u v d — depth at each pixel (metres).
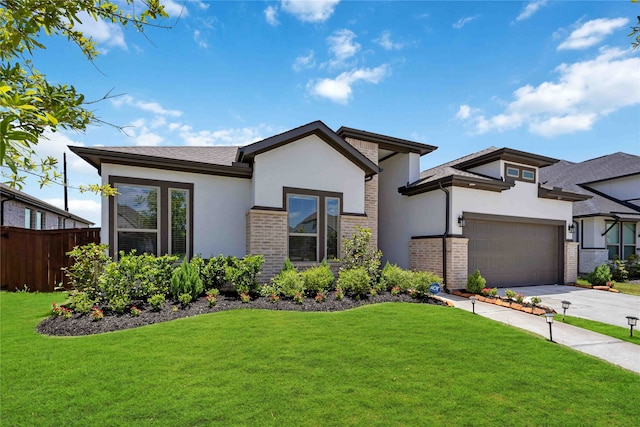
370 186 13.66
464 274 12.30
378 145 14.24
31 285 10.62
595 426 3.54
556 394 4.18
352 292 9.35
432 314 7.71
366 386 4.25
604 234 18.80
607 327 7.55
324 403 3.83
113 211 9.61
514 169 14.10
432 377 4.54
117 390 4.03
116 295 7.60
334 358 5.07
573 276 15.31
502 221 13.66
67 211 23.59
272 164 10.90
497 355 5.37
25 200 17.59
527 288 13.77
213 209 10.91
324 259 10.84
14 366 4.66
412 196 14.40
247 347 5.41
